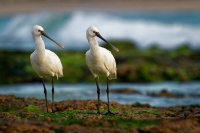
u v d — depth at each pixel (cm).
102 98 2370
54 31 5622
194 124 1363
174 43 4669
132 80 2977
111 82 2970
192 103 2234
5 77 3123
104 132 1291
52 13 6100
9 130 1273
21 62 3353
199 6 6269
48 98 2361
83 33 5353
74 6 6619
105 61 1644
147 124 1387
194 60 3619
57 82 3005
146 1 6631
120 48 4166
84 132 1280
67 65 3259
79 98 2348
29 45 5147
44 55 1686
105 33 5241
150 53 3822
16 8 6825
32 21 6041
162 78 3028
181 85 2848
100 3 6675
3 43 5391
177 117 1538
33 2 6944
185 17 5934
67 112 1648
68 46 4884
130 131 1300
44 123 1338
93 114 1605
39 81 3050
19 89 2745
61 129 1303
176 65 3369
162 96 2436
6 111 1819
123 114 1623
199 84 2877
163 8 6356
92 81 2984
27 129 1277
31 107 1809
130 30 5222
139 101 2286
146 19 5900
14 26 6112
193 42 4619
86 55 1659
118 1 6756
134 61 3400
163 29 5206
